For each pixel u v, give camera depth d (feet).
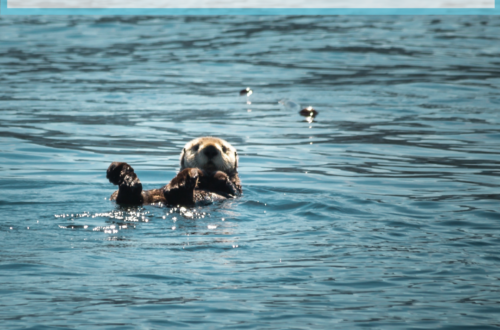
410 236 61.57
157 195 73.26
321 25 237.04
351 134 114.01
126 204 69.67
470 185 84.89
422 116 125.18
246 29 229.66
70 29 228.84
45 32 222.89
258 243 58.49
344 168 94.32
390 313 44.55
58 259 53.11
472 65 171.32
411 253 56.34
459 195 79.82
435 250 57.21
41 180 85.10
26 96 139.33
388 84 152.05
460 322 43.21
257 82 156.04
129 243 57.52
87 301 45.50
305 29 228.84
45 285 47.91
